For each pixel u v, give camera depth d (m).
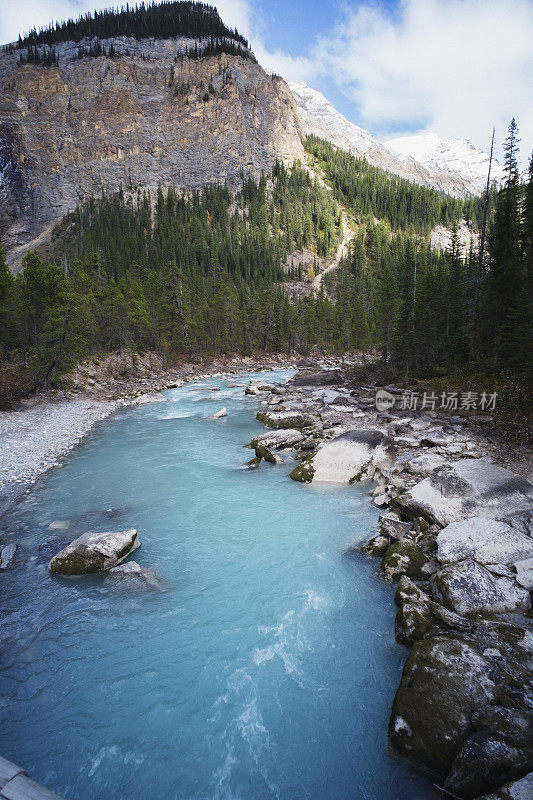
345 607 8.45
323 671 6.88
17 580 9.48
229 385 45.41
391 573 9.27
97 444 21.17
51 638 7.73
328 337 102.94
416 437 20.16
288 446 20.19
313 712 6.16
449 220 187.38
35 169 188.88
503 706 5.31
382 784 5.10
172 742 5.78
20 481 15.73
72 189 190.75
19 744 5.75
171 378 53.12
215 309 75.75
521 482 12.11
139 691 6.60
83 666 7.09
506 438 18.38
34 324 42.12
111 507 13.48
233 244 143.50
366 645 7.40
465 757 4.68
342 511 12.93
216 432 23.66
